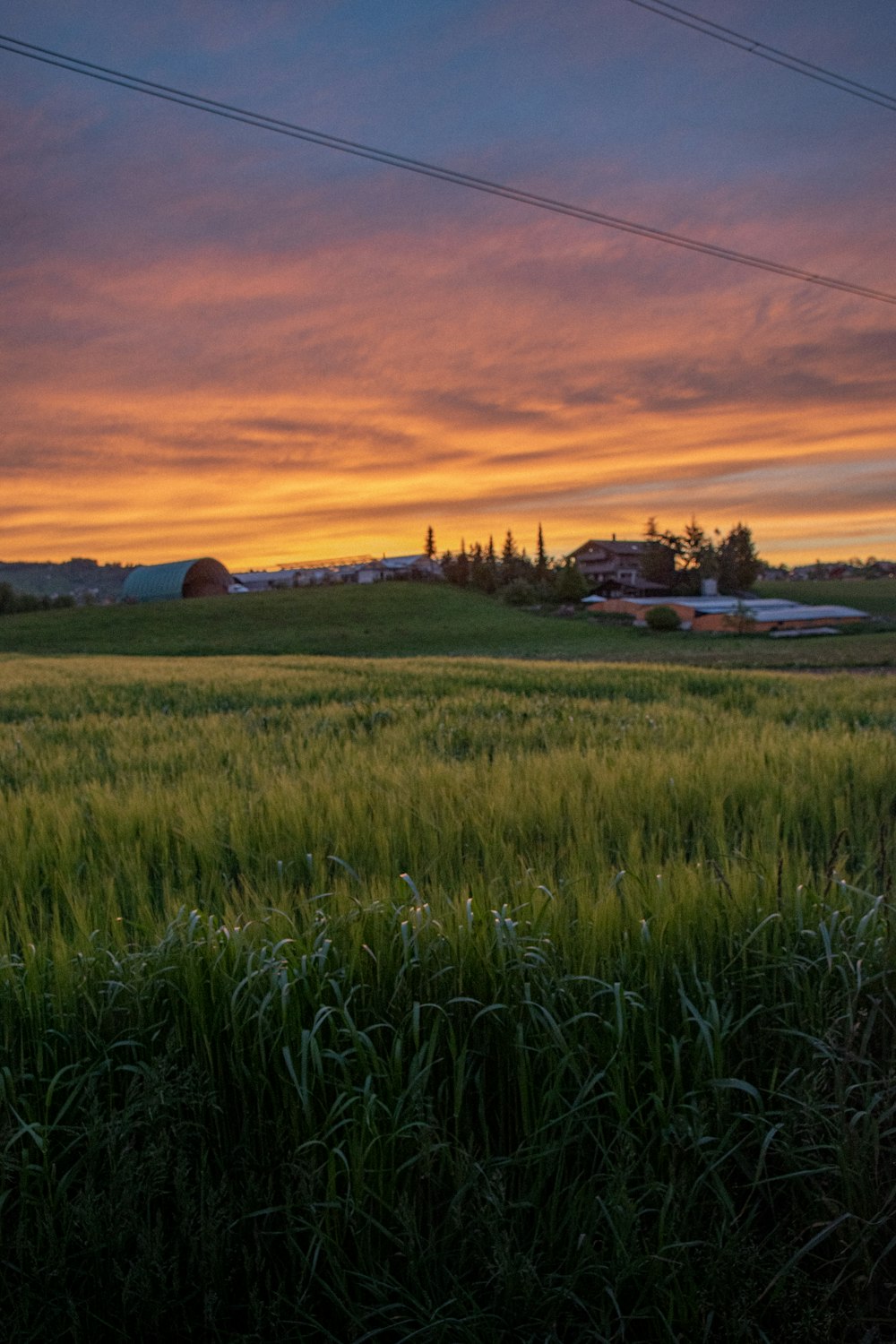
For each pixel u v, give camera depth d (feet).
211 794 19.92
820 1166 8.02
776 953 9.49
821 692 49.08
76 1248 7.63
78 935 10.40
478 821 16.05
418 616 361.71
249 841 15.75
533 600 445.37
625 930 9.61
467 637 306.35
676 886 10.84
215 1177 8.27
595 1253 7.56
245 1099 8.21
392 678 64.08
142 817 17.38
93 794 19.62
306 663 102.73
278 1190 8.04
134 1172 7.58
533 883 11.43
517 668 78.84
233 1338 7.23
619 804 17.81
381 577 572.51
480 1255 7.54
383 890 11.43
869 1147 7.88
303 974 8.78
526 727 33.12
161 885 14.32
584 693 54.75
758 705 42.37
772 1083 8.44
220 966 9.13
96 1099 7.92
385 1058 8.59
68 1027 8.82
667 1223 7.73
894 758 21.49
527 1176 7.96
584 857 13.94
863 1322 7.36
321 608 377.30
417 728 33.01
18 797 20.07
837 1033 8.48
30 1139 8.05
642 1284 7.54
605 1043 8.59
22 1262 7.36
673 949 9.55
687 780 19.57
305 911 10.71
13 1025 8.84
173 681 68.54
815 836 16.67
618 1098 8.03
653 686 55.77
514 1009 8.70
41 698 56.39
